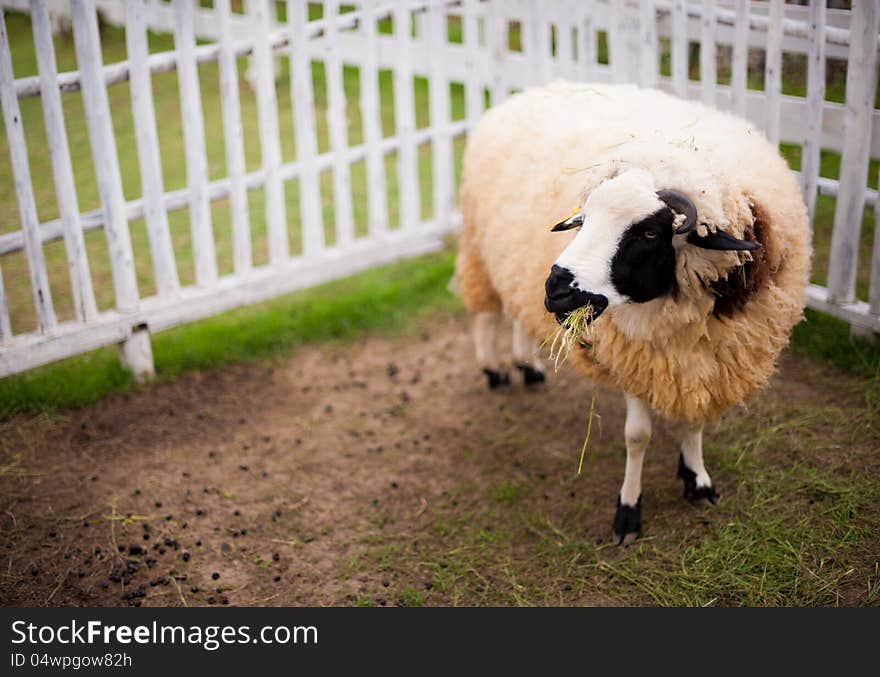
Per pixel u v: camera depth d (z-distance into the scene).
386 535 3.12
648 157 2.64
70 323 3.55
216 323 4.04
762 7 3.78
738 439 3.27
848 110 3.29
